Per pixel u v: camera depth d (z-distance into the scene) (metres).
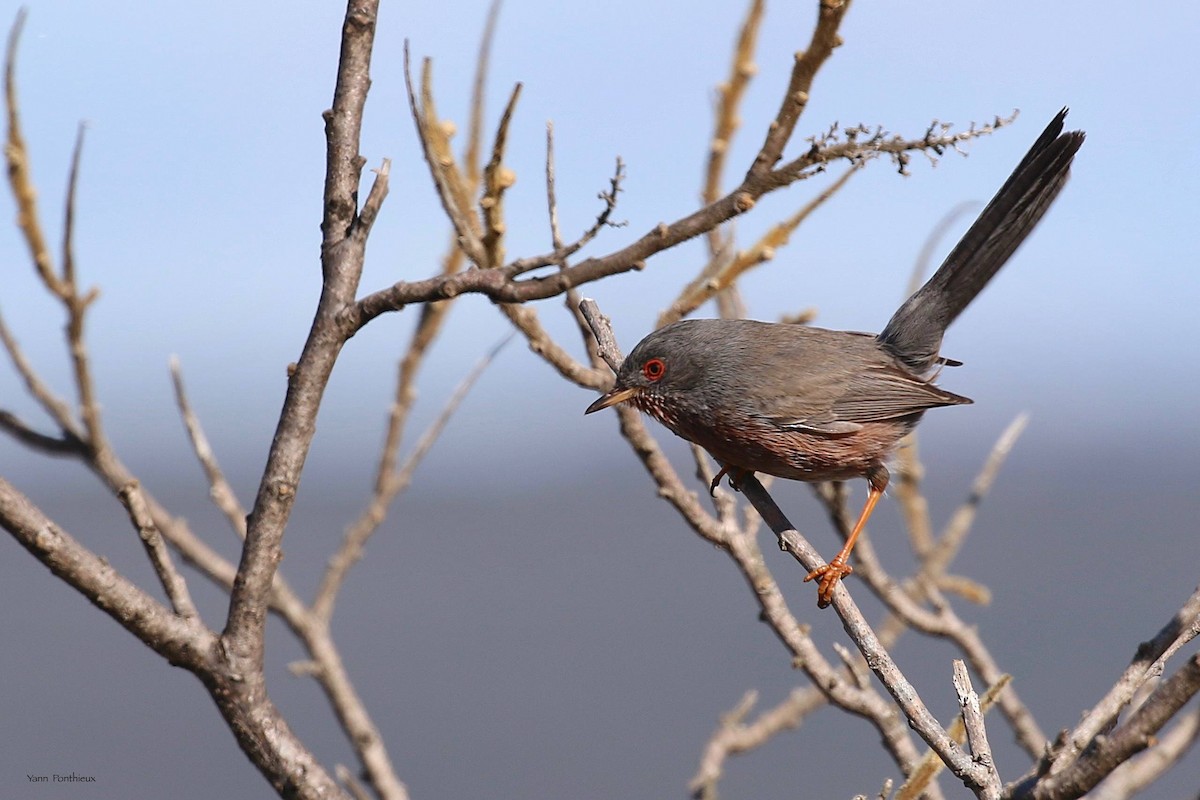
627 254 5.68
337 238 6.13
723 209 5.73
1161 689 4.86
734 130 8.88
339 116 6.27
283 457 5.84
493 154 8.29
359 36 6.35
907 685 6.35
